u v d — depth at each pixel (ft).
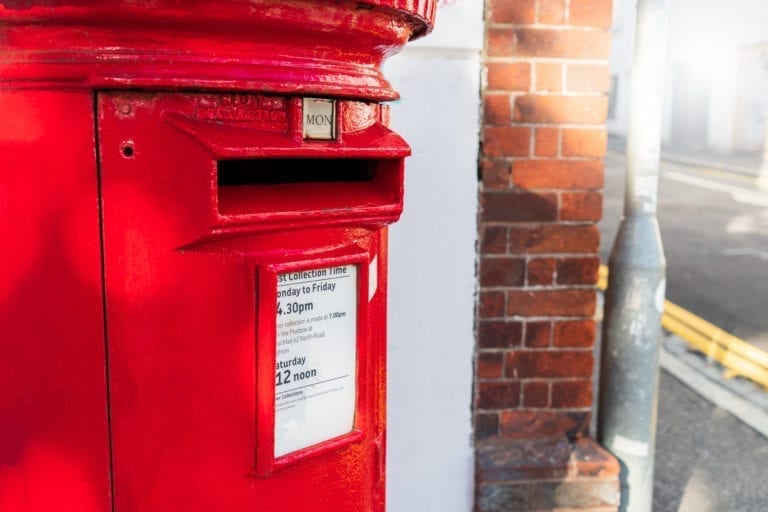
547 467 7.91
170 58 3.24
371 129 3.97
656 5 7.57
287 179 4.43
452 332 8.00
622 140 79.25
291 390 3.84
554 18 7.63
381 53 3.99
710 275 24.14
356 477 4.25
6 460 3.72
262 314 3.58
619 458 8.30
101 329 3.44
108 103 3.25
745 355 17.10
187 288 3.45
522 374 8.16
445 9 7.37
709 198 39.32
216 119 3.34
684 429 13.15
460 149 7.72
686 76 71.00
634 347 8.08
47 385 3.56
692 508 10.41
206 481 3.67
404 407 8.03
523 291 8.03
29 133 3.35
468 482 8.23
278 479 3.86
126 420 3.52
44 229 3.42
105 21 3.16
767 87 59.41
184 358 3.51
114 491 3.58
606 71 7.77
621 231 8.16
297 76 3.44
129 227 3.35
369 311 4.14
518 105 7.73
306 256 3.68
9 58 3.31
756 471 11.57
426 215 7.77
